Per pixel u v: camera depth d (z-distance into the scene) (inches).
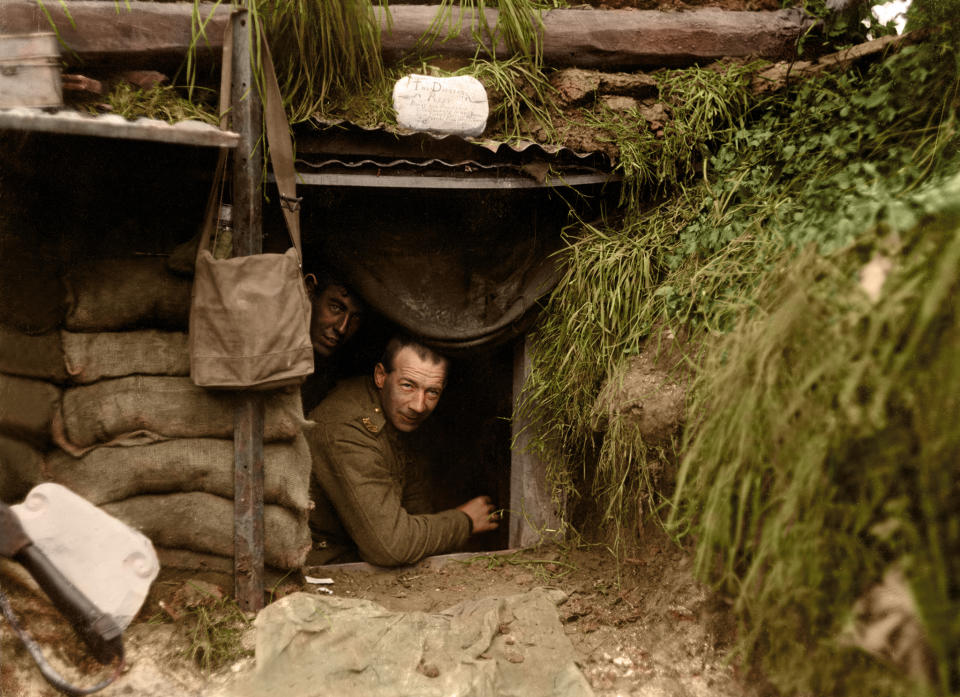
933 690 75.3
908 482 75.2
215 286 108.1
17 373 108.3
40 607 107.0
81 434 111.0
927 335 73.5
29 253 109.0
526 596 127.0
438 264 143.4
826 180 114.6
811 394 82.3
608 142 134.9
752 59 146.4
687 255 128.3
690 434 105.2
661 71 144.6
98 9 111.6
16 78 98.4
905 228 80.8
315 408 155.4
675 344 121.0
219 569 117.7
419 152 127.2
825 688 84.8
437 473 179.0
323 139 122.3
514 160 130.7
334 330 150.9
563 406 141.3
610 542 140.3
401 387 150.5
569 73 138.3
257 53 110.1
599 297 133.3
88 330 112.1
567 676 110.7
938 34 111.0
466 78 128.6
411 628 114.7
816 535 81.4
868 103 117.5
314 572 139.6
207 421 114.9
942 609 72.1
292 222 114.3
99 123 96.0
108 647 104.0
